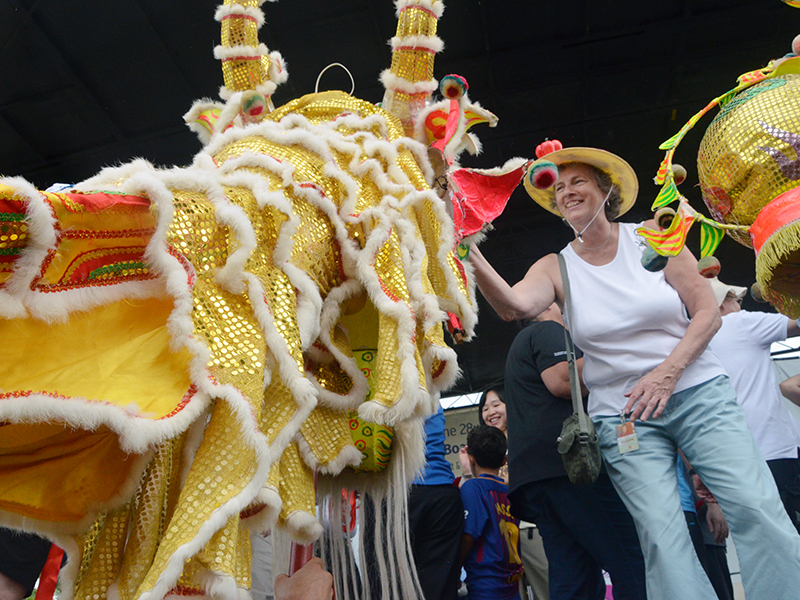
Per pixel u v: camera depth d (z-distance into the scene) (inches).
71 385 39.6
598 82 367.9
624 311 86.9
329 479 68.9
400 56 75.2
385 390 55.2
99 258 42.3
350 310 67.3
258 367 46.0
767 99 64.7
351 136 66.1
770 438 117.1
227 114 70.0
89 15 303.4
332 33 330.3
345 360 62.1
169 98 352.8
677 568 74.7
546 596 120.6
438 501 96.3
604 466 91.7
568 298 91.8
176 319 43.3
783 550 69.2
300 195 57.1
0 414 36.4
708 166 68.0
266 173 55.8
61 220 38.7
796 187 61.9
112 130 363.6
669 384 79.7
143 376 42.6
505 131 397.1
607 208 97.0
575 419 86.1
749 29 339.3
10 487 44.7
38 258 36.9
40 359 39.4
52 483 46.1
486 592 104.6
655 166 411.5
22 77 325.7
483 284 87.4
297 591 55.7
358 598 72.4
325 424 61.4
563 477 91.7
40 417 38.0
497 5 327.3
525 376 100.9
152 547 45.6
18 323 38.9
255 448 42.5
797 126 62.2
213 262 47.9
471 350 544.7
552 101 381.4
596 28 342.3
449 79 72.4
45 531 46.1
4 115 346.9
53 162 378.0
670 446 83.1
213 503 41.3
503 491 112.7
